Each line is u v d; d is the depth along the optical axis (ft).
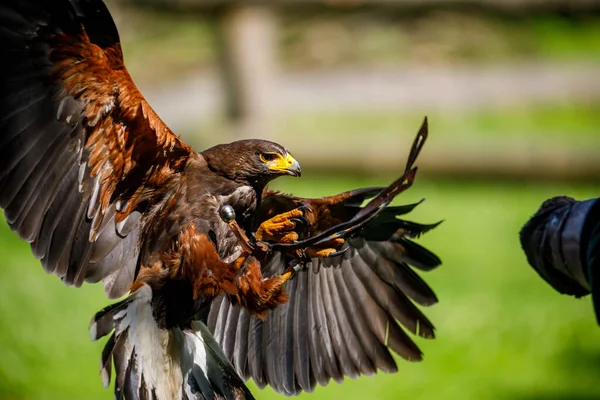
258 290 22.75
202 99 71.41
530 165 54.24
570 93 70.44
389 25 83.61
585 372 39.81
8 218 22.68
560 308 43.68
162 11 52.85
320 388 38.99
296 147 54.19
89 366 39.81
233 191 24.53
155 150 23.43
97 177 23.35
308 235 25.67
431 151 54.70
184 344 23.35
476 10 54.34
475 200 53.98
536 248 18.38
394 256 26.05
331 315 26.27
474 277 46.44
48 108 22.62
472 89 71.41
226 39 53.21
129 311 22.59
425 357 40.68
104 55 22.22
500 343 41.50
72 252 23.45
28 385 38.68
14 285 43.04
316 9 53.01
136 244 24.02
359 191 25.32
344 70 78.28
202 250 23.22
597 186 54.39
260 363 25.86
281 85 74.28
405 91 71.67
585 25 87.56
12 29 22.15
